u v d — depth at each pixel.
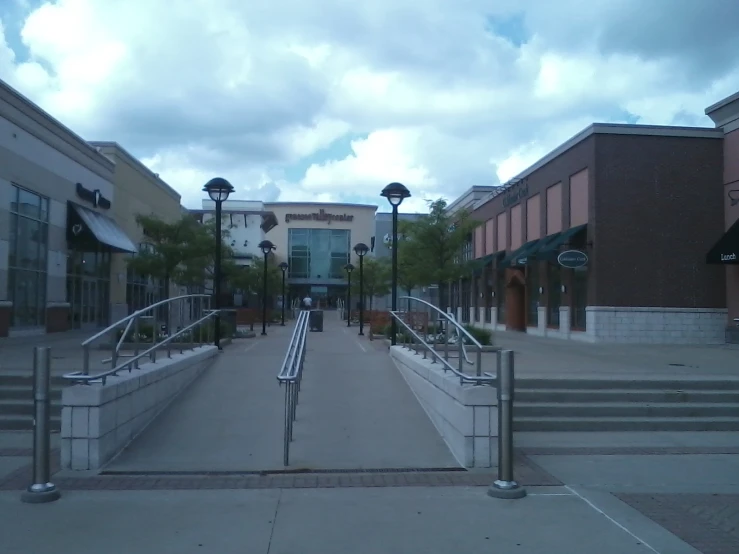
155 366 11.23
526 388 12.26
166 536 6.28
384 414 11.20
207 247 23.88
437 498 7.49
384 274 33.22
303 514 6.93
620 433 10.92
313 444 9.74
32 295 23.94
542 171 29.03
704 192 24.09
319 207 73.06
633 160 24.00
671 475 8.48
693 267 24.03
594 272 23.83
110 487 7.83
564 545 6.10
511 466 7.61
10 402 11.19
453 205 45.41
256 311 40.03
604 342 23.59
